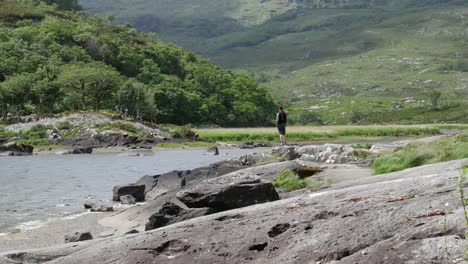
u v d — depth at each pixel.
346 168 22.16
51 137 91.81
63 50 196.00
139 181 29.70
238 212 10.58
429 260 6.24
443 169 12.24
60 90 129.00
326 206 9.42
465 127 147.50
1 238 17.89
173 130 106.69
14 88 120.38
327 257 7.41
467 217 6.89
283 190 19.22
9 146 74.69
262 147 93.25
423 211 7.84
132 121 104.00
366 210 8.60
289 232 8.53
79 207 25.25
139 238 9.78
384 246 6.91
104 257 9.31
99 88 130.38
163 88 185.12
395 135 125.75
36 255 10.84
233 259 8.24
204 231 9.45
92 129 93.50
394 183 10.23
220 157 65.44
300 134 117.00
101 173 44.22
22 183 36.78
